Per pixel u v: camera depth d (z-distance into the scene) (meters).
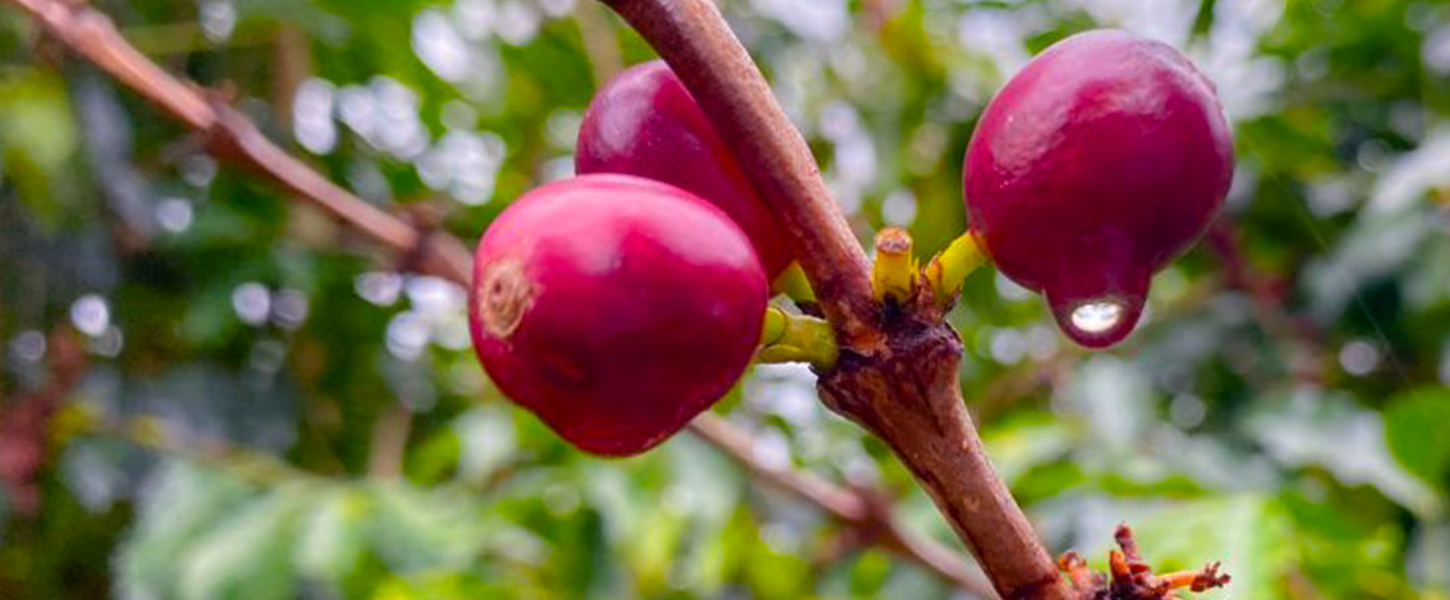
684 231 0.13
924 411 0.13
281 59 0.41
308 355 0.43
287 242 0.40
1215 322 0.39
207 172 0.41
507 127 0.43
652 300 0.12
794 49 0.43
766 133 0.13
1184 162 0.13
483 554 0.34
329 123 0.42
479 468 0.33
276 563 0.28
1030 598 0.13
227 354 0.42
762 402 0.38
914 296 0.13
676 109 0.14
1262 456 0.33
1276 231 0.40
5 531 0.40
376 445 0.42
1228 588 0.21
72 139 0.35
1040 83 0.13
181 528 0.30
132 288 0.41
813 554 0.36
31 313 0.39
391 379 0.43
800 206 0.13
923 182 0.41
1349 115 0.39
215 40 0.40
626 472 0.32
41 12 0.26
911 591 0.32
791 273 0.14
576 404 0.13
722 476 0.31
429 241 0.30
